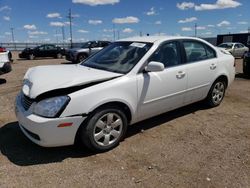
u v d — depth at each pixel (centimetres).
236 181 323
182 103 498
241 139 437
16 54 3203
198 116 538
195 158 375
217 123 504
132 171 343
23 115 367
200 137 443
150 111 442
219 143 422
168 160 370
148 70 412
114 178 329
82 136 370
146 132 461
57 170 345
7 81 962
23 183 318
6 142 421
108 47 510
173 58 473
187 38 510
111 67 435
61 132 350
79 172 341
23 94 403
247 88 812
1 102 645
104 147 387
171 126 488
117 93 385
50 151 392
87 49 1842
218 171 343
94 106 362
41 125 341
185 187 312
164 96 452
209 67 533
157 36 498
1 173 337
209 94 565
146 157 377
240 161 368
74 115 352
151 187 312
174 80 462
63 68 444
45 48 2473
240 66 1507
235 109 587
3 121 509
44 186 313
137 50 448
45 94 354
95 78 377
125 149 400
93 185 315
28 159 371
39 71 422
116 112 391
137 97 412
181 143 421
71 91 359
